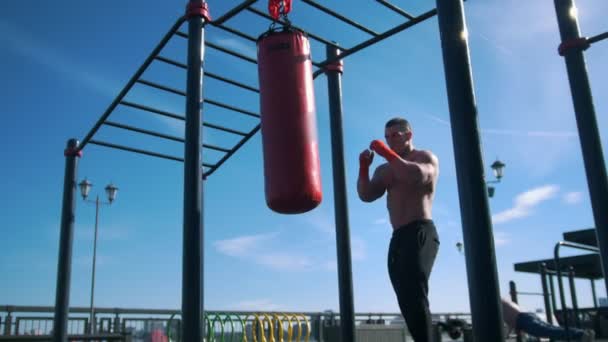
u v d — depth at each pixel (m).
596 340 7.78
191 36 3.86
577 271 10.47
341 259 4.24
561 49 4.50
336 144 4.58
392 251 2.76
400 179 2.69
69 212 5.63
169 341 9.68
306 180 3.14
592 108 4.29
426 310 2.58
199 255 3.27
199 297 3.19
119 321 10.40
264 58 3.45
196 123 3.57
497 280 2.18
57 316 5.31
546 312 6.02
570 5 4.56
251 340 9.84
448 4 2.61
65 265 5.48
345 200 4.41
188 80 3.72
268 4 3.62
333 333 11.57
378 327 11.13
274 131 3.25
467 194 2.30
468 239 2.25
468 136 2.38
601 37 4.30
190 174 3.43
